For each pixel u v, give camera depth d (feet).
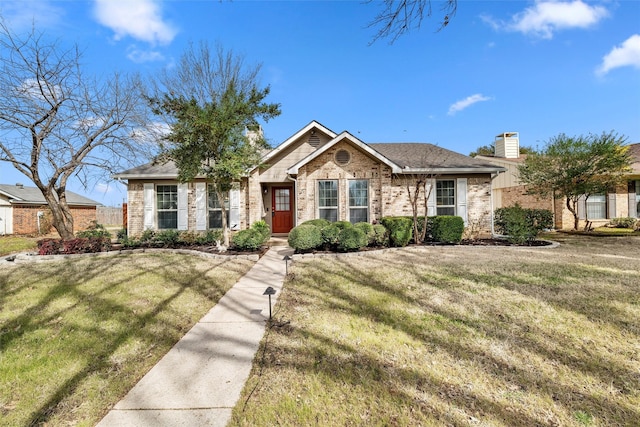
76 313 14.23
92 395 8.06
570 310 13.42
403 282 18.39
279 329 12.16
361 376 8.77
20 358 10.09
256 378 8.77
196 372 9.14
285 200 45.47
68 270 23.12
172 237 35.09
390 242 32.89
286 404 7.59
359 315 13.41
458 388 8.21
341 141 36.86
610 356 9.77
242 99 28.73
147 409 7.49
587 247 31.32
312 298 15.90
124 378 8.86
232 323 12.92
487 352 10.08
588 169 40.37
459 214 38.91
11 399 7.96
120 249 32.53
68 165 33.94
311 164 36.91
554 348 10.28
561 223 49.49
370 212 36.78
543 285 17.20
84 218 77.71
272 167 41.83
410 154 44.21
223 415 7.24
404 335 11.36
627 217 49.85
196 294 17.07
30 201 63.93
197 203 39.32
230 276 20.99
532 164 43.98
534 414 7.22
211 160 32.17
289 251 31.86
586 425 6.89
